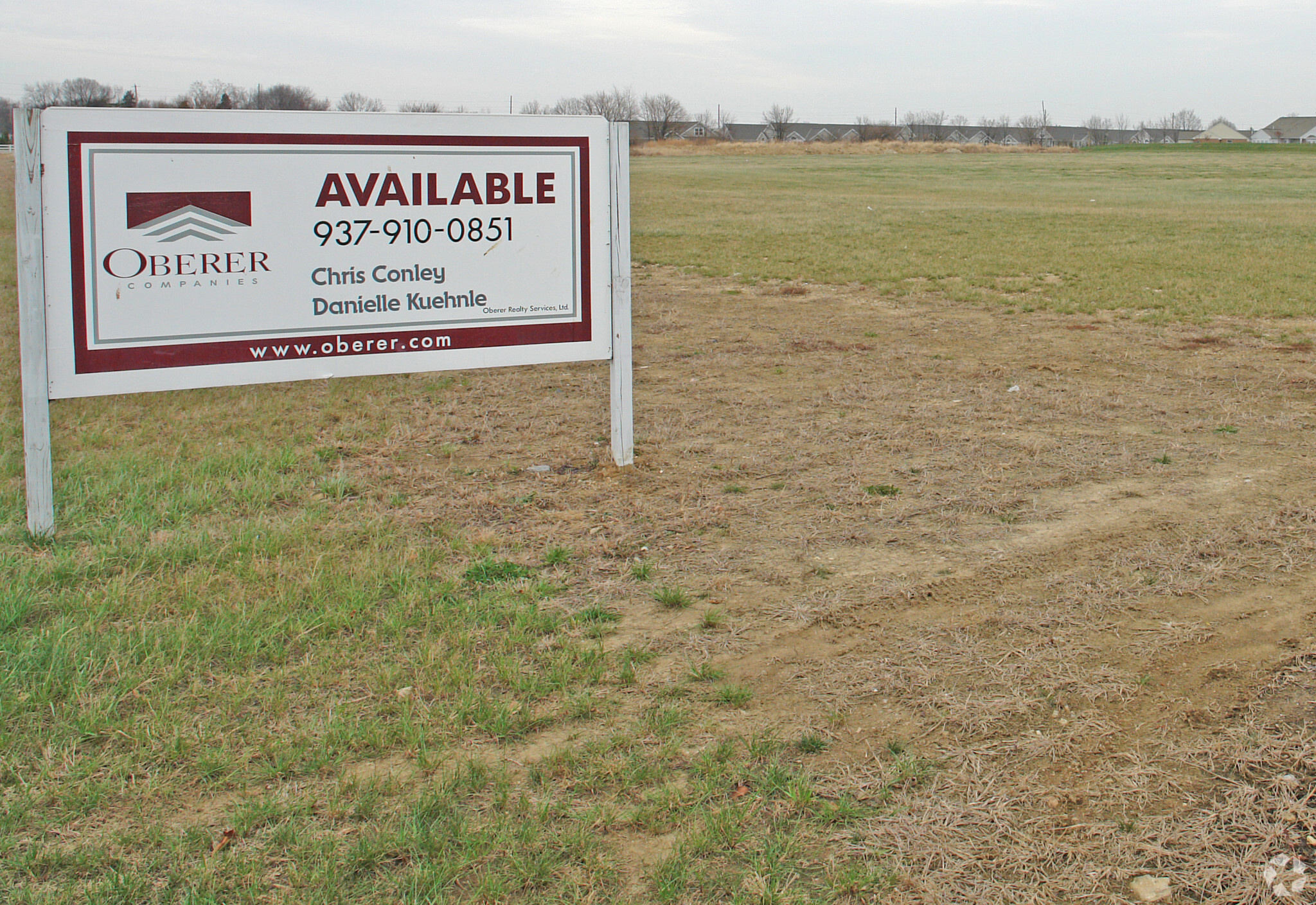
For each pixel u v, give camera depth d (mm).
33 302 5457
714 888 3033
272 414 8477
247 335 6070
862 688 4148
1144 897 2998
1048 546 5621
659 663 4367
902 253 21250
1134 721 3898
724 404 9000
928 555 5516
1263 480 6730
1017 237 24500
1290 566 5297
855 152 89000
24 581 4922
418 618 4676
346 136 6137
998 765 3627
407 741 3709
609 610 4871
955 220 28844
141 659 4246
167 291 5828
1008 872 3109
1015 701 4035
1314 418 8320
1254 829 3264
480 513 6172
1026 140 130875
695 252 21422
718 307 14875
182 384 5941
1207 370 10305
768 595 5043
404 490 6602
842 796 3447
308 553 5375
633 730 3836
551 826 3287
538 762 3627
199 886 2982
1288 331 12586
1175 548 5551
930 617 4781
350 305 6305
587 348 6906
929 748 3736
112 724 3748
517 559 5469
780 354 11320
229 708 3891
